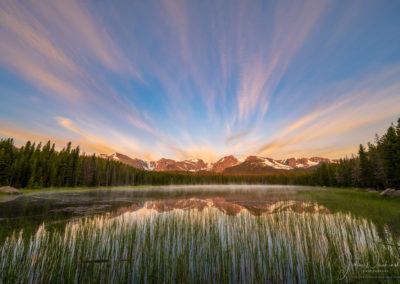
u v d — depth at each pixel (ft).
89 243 27.20
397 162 114.93
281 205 77.00
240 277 19.44
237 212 60.44
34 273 19.35
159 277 19.39
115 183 254.68
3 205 73.00
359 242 27.86
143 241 28.73
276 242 29.01
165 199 103.35
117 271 20.34
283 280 18.80
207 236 31.60
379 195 91.56
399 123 114.93
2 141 179.93
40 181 161.48
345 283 17.92
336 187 216.95
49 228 37.50
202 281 18.89
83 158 230.48
